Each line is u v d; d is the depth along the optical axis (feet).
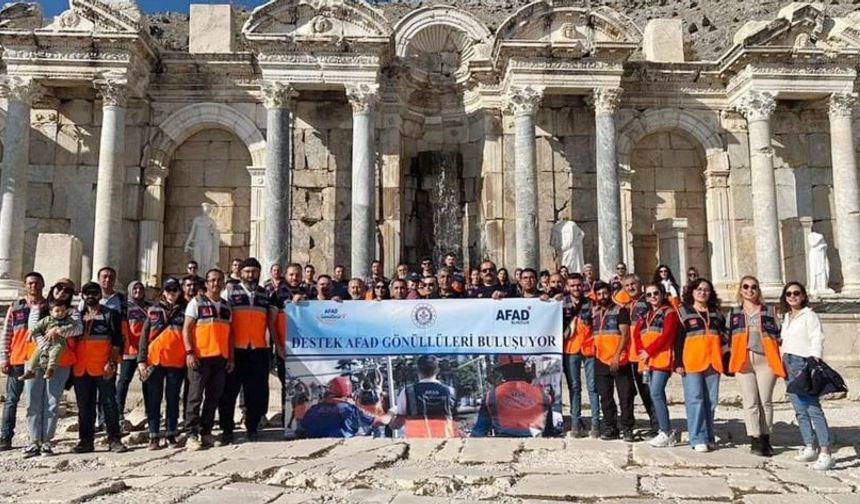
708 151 89.25
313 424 42.60
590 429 44.34
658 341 39.06
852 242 81.61
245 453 37.06
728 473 31.73
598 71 81.51
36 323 40.29
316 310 43.57
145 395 44.55
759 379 36.96
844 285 81.82
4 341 42.24
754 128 83.46
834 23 83.15
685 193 91.61
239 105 86.07
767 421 36.73
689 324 38.34
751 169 83.97
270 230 77.66
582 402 59.72
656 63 87.81
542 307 43.42
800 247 86.53
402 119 88.84
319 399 42.86
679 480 29.91
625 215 87.15
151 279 81.82
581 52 80.79
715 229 88.07
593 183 88.22
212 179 88.02
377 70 79.92
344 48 79.51
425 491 28.35
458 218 89.45
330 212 85.97
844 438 42.06
